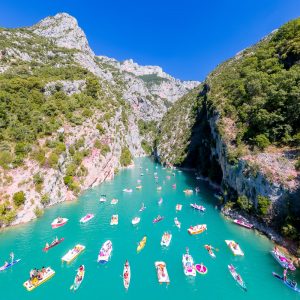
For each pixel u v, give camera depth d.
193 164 110.25
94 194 70.44
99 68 188.75
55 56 155.00
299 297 28.53
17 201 49.09
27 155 58.47
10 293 29.16
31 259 36.25
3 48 131.25
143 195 69.56
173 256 37.03
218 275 32.41
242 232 44.22
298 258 34.47
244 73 86.62
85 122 90.38
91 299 28.08
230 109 72.56
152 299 28.16
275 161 45.84
